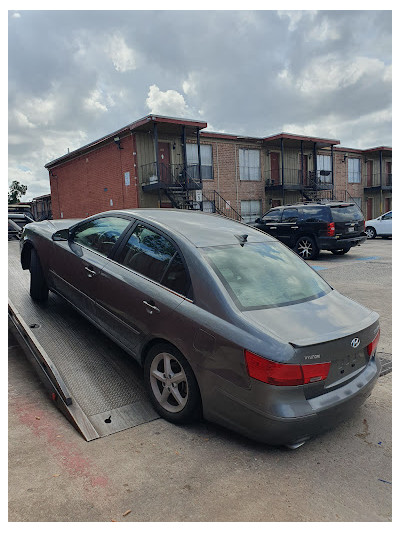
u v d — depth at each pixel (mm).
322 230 12172
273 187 24812
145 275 3309
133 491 2291
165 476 2428
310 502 2254
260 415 2479
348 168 31234
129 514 2123
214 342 2646
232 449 2725
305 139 25031
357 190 31969
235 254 3232
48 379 3389
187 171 20516
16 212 12570
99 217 4203
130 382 3516
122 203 21266
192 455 2645
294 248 13023
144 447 2717
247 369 2496
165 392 3037
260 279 3074
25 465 2484
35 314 4766
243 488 2348
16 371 3887
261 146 24922
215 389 2664
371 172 33250
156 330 3027
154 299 3066
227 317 2668
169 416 3018
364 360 2934
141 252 3467
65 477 2387
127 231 3717
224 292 2787
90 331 4387
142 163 19969
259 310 2760
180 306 2889
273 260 3396
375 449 2773
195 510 2164
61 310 4949
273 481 2418
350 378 2781
